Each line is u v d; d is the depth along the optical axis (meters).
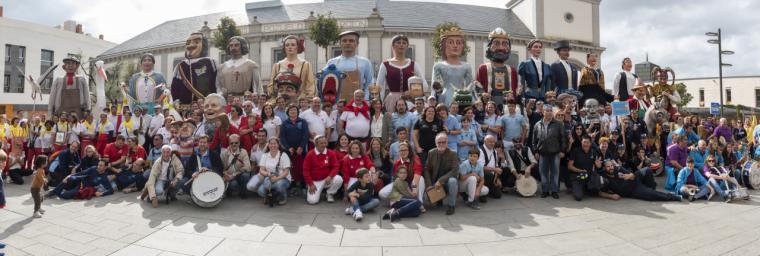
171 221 5.75
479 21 36.06
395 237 5.14
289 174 6.83
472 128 7.95
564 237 5.12
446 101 9.91
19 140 8.91
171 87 11.61
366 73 10.32
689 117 11.14
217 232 5.30
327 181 6.84
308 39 32.28
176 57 36.00
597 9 37.41
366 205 6.21
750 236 5.12
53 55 43.66
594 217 6.07
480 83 10.52
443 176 6.44
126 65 31.05
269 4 38.97
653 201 7.09
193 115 9.14
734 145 9.75
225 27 26.62
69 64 11.50
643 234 5.23
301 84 10.38
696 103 53.34
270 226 5.57
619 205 6.82
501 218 6.03
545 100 10.77
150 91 11.86
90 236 5.15
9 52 40.16
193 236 5.15
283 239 5.05
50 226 5.54
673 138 8.16
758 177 8.29
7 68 39.84
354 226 5.60
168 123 8.99
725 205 6.80
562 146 7.32
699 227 5.52
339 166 7.04
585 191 7.59
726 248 4.70
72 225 5.58
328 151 7.04
